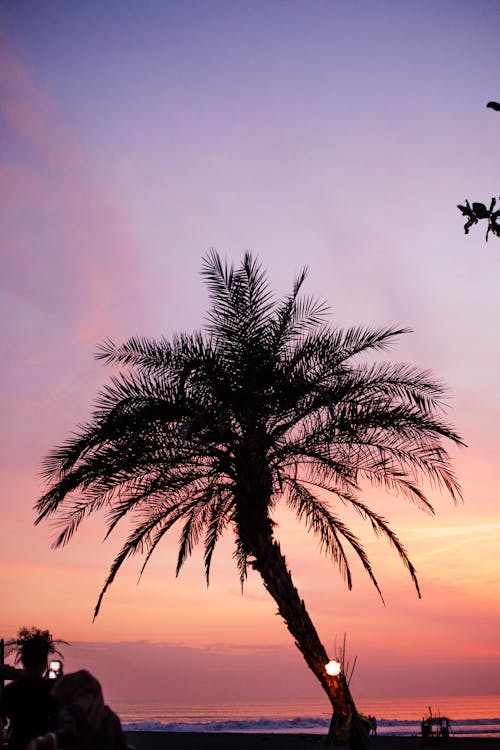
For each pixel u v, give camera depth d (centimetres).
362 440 1717
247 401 1644
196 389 1633
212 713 12506
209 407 1619
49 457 1644
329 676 1634
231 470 1700
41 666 569
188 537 1845
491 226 486
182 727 6231
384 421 1677
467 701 19788
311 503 1830
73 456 1631
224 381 1644
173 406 1616
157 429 1636
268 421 1719
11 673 1052
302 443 1730
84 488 1702
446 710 13025
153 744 1869
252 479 1655
